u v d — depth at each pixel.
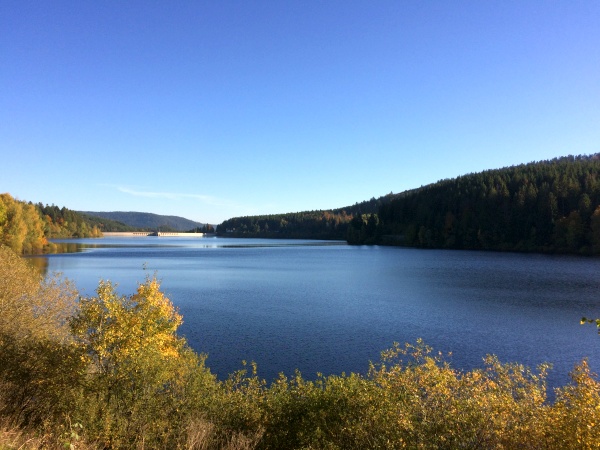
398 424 7.33
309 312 30.31
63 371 8.69
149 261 78.31
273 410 9.63
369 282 47.75
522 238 104.44
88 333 9.58
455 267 64.81
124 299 10.22
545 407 7.66
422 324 26.64
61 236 165.50
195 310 30.91
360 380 10.05
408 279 50.50
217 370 17.78
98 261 75.69
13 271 12.99
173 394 9.00
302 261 79.75
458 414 7.14
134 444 7.53
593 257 82.56
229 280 49.84
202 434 7.82
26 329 11.54
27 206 93.19
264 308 31.84
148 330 9.59
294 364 18.77
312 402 9.41
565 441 6.51
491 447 6.71
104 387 8.44
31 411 8.40
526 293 39.12
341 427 8.20
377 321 27.42
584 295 37.88
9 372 8.80
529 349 21.38
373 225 154.50
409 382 8.54
